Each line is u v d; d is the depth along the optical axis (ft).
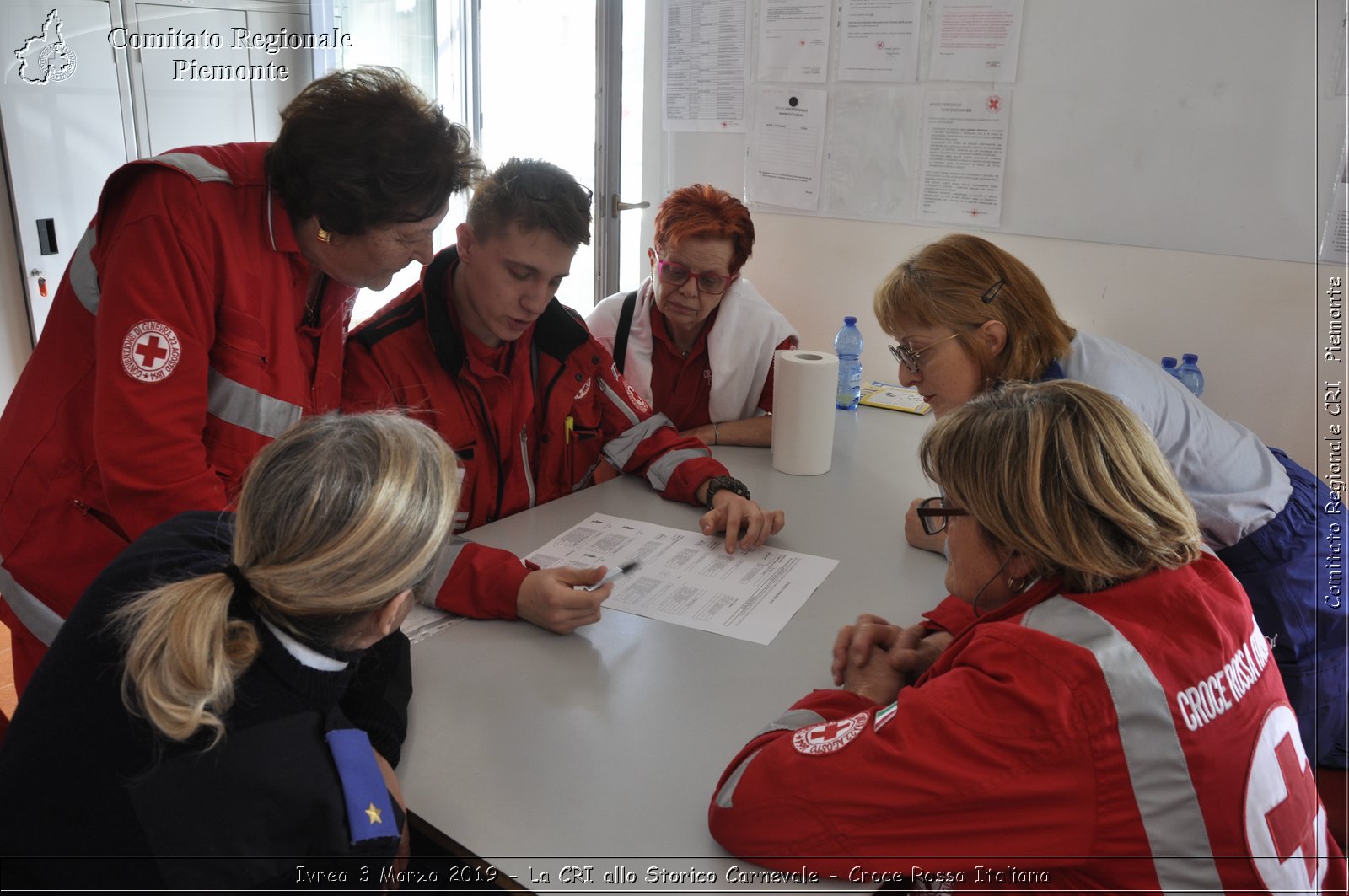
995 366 4.96
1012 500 2.94
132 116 10.48
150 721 2.46
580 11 13.34
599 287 9.77
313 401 4.77
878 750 2.78
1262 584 5.05
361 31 11.76
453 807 3.11
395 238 4.19
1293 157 7.18
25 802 2.54
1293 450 7.67
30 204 9.99
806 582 4.78
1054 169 8.14
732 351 7.17
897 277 5.10
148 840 2.48
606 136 9.29
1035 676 2.73
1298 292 7.37
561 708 3.67
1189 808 2.68
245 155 4.19
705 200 6.63
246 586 2.54
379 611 2.68
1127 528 2.88
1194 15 7.30
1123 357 4.98
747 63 9.52
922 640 4.06
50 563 4.21
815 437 6.27
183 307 3.86
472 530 5.32
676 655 4.08
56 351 4.17
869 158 9.03
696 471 5.76
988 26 8.13
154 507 3.77
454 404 5.40
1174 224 7.73
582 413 6.14
